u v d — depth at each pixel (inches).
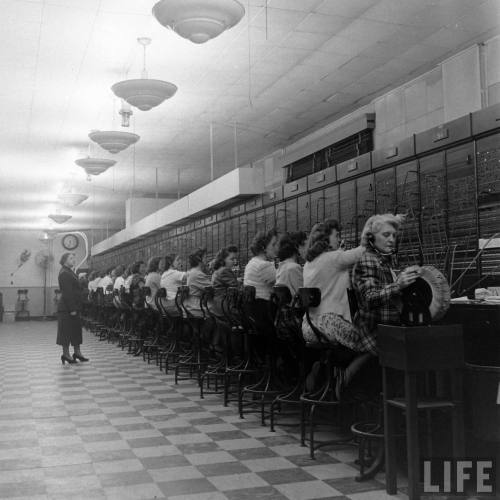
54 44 266.2
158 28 249.9
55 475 117.4
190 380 248.5
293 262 159.8
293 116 386.3
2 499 103.8
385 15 243.8
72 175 571.8
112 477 115.7
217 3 190.5
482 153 198.4
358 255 123.1
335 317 121.8
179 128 412.5
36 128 406.9
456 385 99.7
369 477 111.6
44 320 958.4
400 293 104.2
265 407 185.8
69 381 248.1
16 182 601.6
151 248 662.5
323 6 234.2
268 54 281.9
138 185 639.1
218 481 112.2
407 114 320.2
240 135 434.6
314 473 116.6
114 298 396.8
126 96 266.2
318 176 303.1
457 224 209.0
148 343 327.9
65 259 321.1
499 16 245.0
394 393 111.9
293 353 151.9
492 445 102.1
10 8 231.3
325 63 294.0
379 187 255.6
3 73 302.7
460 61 278.5
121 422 165.6
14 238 984.3
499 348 101.4
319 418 167.2
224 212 435.2
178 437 147.5
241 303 169.3
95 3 227.5
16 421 168.2
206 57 283.6
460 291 156.2
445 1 231.9
